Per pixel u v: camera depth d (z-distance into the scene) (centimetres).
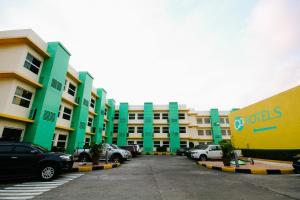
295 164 965
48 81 1380
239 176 898
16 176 725
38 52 1369
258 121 1689
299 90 1249
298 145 1223
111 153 1524
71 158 902
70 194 556
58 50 1509
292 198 518
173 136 3291
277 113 1445
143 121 3494
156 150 3238
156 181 762
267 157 1512
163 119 3478
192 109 3753
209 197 529
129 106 3588
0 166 711
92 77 2223
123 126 3406
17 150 758
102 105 2655
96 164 1250
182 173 994
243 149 1909
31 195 544
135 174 951
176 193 570
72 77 1844
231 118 2227
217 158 1744
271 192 585
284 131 1356
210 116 3694
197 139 3509
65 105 1778
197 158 1728
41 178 762
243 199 509
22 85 1238
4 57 1218
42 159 773
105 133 3027
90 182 737
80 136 1916
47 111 1366
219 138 3484
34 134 1246
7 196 535
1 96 1131
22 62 1212
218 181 768
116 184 700
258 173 998
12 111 1152
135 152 2281
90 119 2388
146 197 525
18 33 1254
